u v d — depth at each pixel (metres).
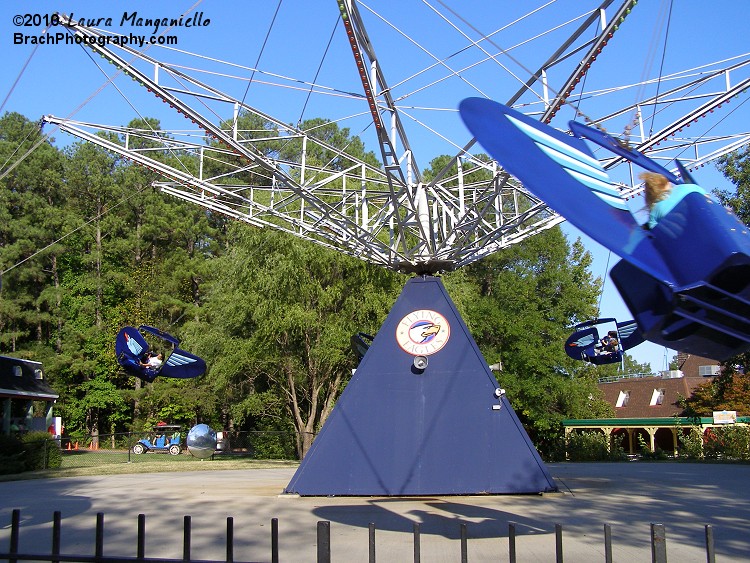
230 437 55.97
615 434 58.62
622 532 10.45
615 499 14.50
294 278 33.41
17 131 65.06
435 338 16.30
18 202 58.59
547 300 51.28
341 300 35.75
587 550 9.08
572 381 49.66
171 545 9.72
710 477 20.50
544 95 14.40
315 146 66.12
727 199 36.38
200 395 52.91
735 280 5.07
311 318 33.44
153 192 61.81
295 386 41.69
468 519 11.84
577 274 53.47
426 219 18.31
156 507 13.84
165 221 60.16
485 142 5.71
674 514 12.32
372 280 34.84
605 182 5.98
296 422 40.69
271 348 36.12
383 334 16.48
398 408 15.84
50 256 58.59
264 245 33.91
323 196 32.84
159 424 53.47
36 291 60.44
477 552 8.98
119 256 62.12
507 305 50.50
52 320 57.50
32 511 13.57
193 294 61.25
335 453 15.57
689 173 5.60
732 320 5.18
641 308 5.67
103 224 59.81
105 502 14.88
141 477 23.02
